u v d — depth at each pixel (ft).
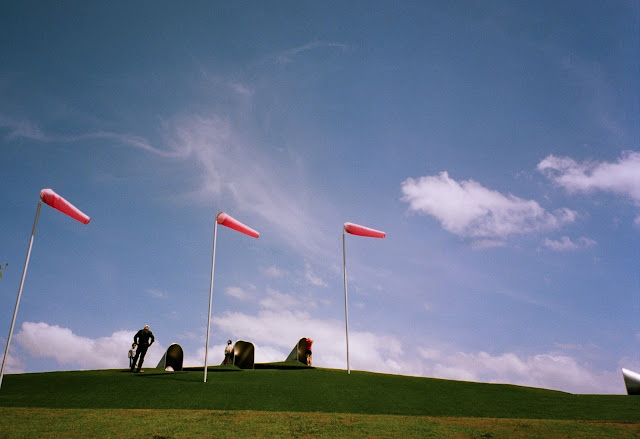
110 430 49.03
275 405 64.54
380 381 84.43
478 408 67.41
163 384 75.20
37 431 47.85
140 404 63.00
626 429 54.85
